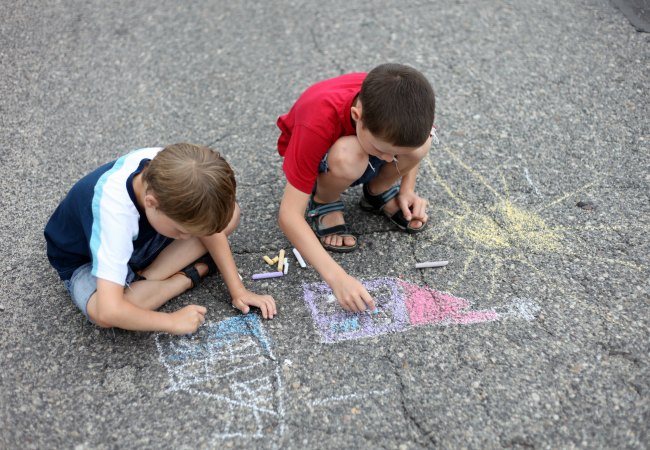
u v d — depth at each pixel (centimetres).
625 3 395
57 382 215
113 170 212
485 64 358
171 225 201
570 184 287
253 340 228
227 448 196
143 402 209
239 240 268
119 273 204
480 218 274
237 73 360
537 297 240
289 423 202
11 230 271
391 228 272
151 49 377
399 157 248
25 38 384
